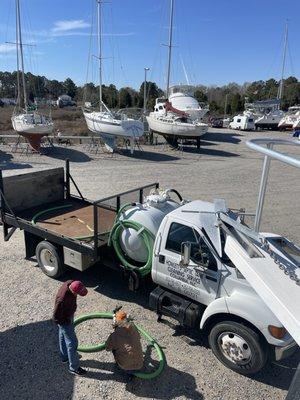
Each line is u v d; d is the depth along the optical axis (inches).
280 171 817.5
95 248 270.2
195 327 255.0
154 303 249.9
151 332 250.2
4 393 195.9
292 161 112.0
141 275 266.4
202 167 842.8
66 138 1096.8
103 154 962.1
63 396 195.2
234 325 209.9
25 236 324.5
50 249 301.0
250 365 208.8
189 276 235.3
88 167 784.9
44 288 297.4
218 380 210.7
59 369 213.5
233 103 2952.8
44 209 364.8
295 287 129.0
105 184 639.1
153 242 257.6
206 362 224.5
